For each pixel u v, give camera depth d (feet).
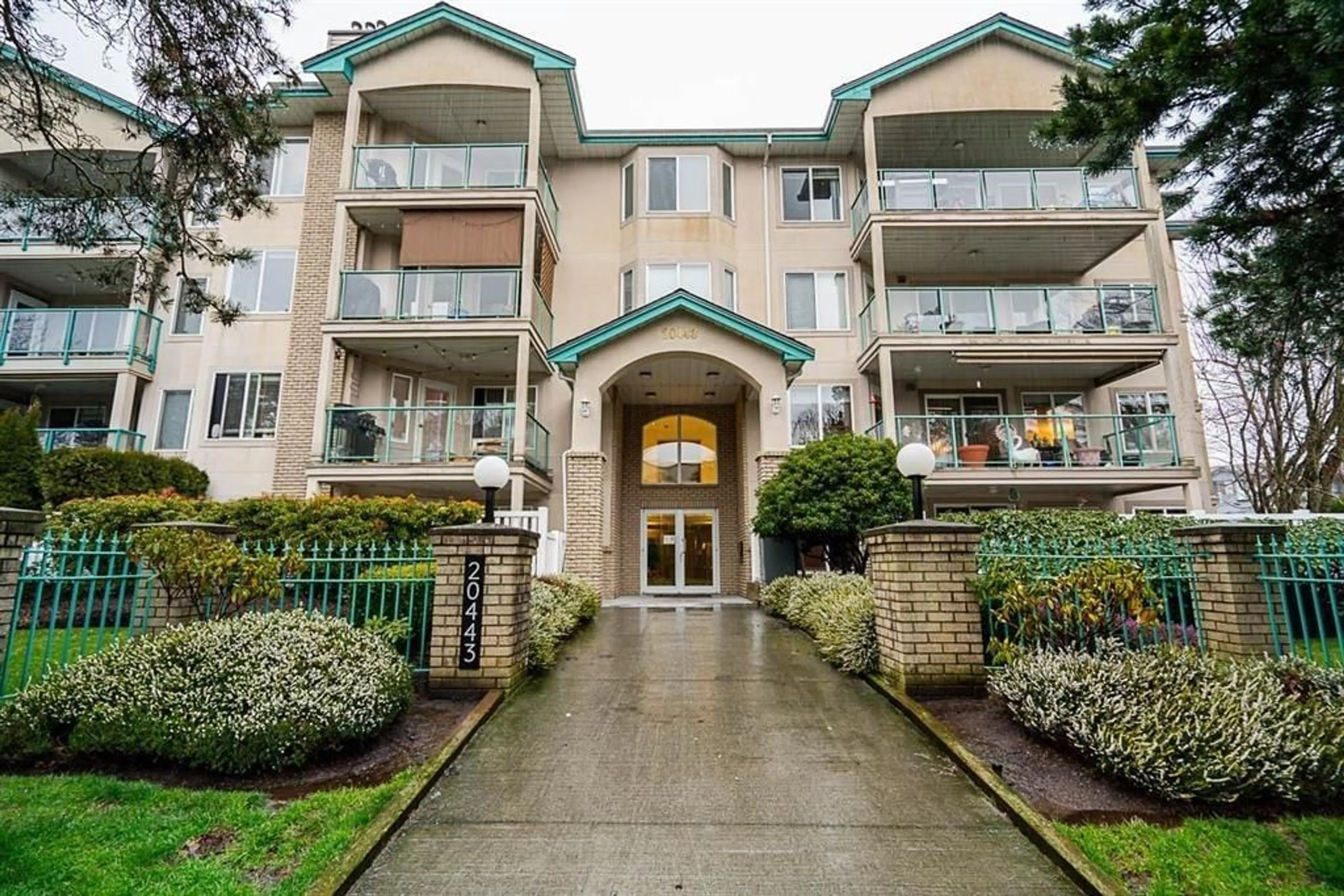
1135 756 11.28
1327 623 21.59
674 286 49.49
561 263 51.37
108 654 14.40
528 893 9.03
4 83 17.35
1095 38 14.46
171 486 40.50
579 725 15.40
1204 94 13.52
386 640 17.06
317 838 10.18
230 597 17.53
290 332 46.14
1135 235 46.80
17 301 49.37
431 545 19.34
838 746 14.02
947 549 17.37
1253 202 14.85
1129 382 50.26
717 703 17.03
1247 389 56.54
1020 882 9.29
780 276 51.24
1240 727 11.35
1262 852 9.69
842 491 33.65
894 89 47.96
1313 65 11.78
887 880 9.30
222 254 21.43
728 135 51.67
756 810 11.28
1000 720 14.96
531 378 49.21
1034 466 42.93
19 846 9.75
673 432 51.93
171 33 16.51
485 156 46.21
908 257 50.08
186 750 12.12
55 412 50.31
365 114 48.16
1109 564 16.63
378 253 48.32
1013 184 47.44
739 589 48.93
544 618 21.90
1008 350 44.37
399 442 44.06
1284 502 52.01
